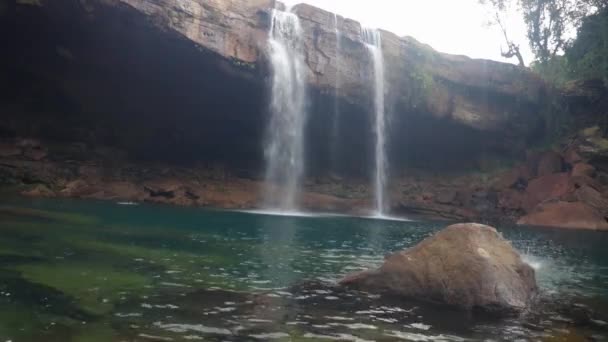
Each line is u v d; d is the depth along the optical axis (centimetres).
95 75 2866
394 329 627
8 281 750
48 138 2931
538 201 3234
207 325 599
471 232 840
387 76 3531
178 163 3422
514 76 3800
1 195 2278
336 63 3294
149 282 814
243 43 2873
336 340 571
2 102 2791
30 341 509
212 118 3322
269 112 3225
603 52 3634
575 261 1430
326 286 859
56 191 2575
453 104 3697
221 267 993
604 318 743
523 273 829
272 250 1293
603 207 2927
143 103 3112
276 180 3419
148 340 533
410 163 3975
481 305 735
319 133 3569
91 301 677
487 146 3891
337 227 2130
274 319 641
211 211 2508
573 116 3775
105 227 1500
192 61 2781
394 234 1950
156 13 2495
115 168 3033
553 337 625
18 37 2553
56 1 2334
